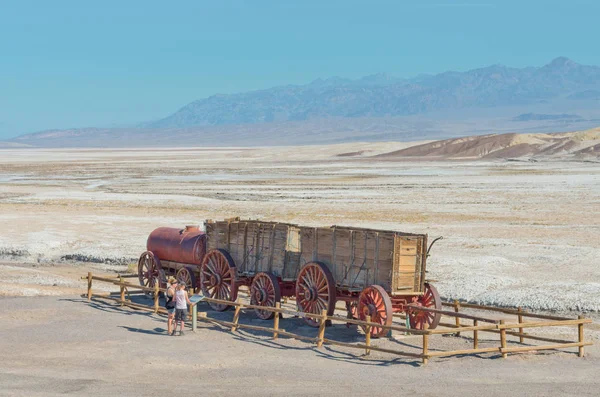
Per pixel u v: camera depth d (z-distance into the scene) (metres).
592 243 40.03
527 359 18.39
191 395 15.27
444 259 34.59
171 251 27.33
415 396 15.13
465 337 21.14
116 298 26.55
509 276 30.83
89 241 41.84
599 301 25.89
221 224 25.47
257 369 17.52
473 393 15.30
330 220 50.91
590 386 15.84
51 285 30.34
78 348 19.48
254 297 23.89
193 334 21.45
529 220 50.88
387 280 20.73
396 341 20.33
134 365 17.86
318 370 17.41
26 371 17.17
